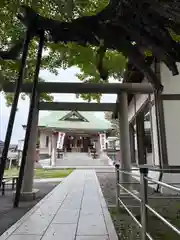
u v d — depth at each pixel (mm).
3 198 6449
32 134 6422
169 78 7199
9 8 4473
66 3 4223
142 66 2639
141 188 2695
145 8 1988
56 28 2508
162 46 2266
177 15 1892
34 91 3314
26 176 6152
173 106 7098
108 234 3297
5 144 2504
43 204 5434
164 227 3715
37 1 4422
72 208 5000
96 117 29297
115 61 5453
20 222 3900
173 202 5457
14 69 6320
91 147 31703
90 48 5473
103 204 5418
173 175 6742
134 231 3547
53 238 3135
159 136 7023
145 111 9633
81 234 3301
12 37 4594
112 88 6836
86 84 6797
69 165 25188
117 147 28703
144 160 9828
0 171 2414
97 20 2344
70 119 26859
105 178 12234
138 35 2268
